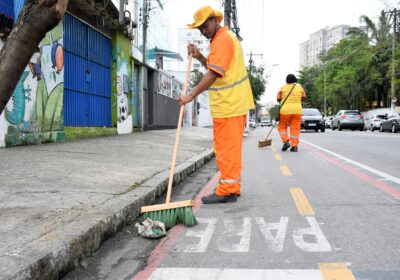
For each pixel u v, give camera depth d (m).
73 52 12.16
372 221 4.29
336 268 3.09
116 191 4.91
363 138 18.56
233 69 5.07
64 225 3.47
